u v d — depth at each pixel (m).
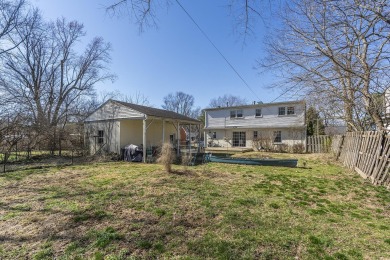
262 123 20.94
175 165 10.78
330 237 3.17
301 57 7.49
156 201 4.76
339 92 8.91
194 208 4.34
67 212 4.11
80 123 16.09
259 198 5.07
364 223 3.69
